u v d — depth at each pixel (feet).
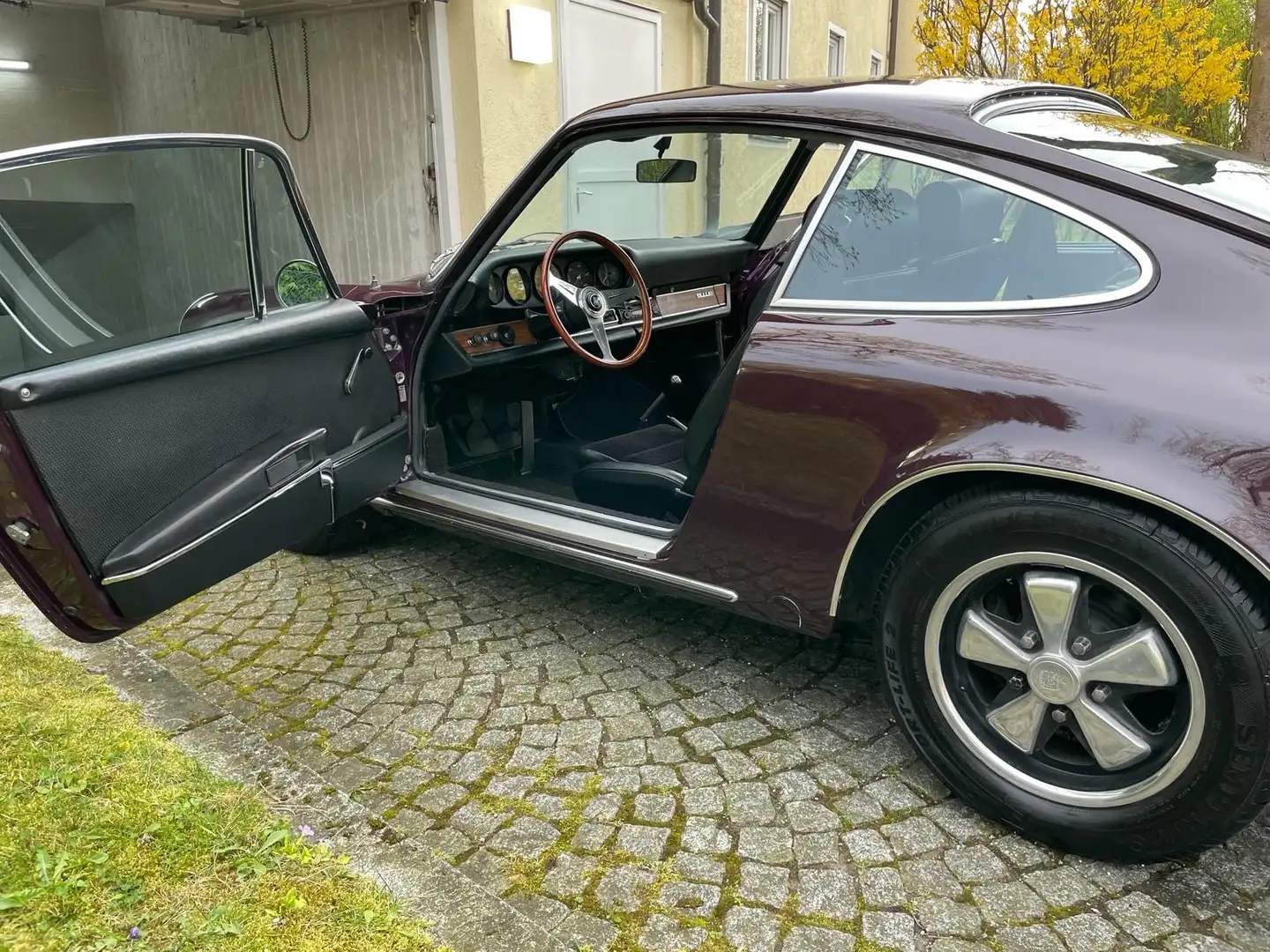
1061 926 5.89
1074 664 6.14
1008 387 6.08
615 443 11.14
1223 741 5.59
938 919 5.96
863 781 7.33
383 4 18.88
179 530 7.07
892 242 6.89
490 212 9.19
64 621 6.94
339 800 7.08
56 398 6.23
